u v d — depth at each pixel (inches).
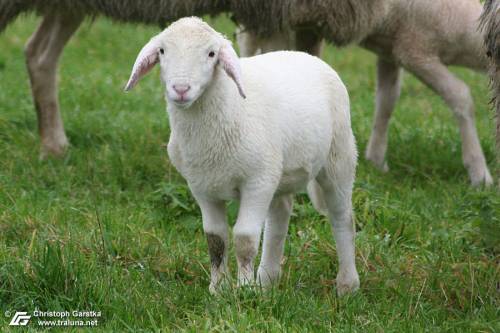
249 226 295.3
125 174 457.4
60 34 505.4
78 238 355.9
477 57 504.7
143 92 656.4
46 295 308.7
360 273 346.3
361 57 823.7
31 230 370.9
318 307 307.6
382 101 513.7
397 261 357.1
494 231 370.6
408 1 492.1
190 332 282.7
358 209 412.5
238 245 297.0
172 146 301.1
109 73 714.2
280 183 308.3
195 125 289.0
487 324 297.0
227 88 286.7
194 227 391.5
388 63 517.3
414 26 497.4
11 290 310.0
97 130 540.4
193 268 346.0
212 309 297.4
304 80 311.4
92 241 357.4
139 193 436.5
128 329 287.6
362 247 365.4
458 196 452.8
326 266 352.2
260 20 460.1
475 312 312.0
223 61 279.4
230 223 401.1
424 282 332.5
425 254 368.8
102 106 611.2
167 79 278.4
